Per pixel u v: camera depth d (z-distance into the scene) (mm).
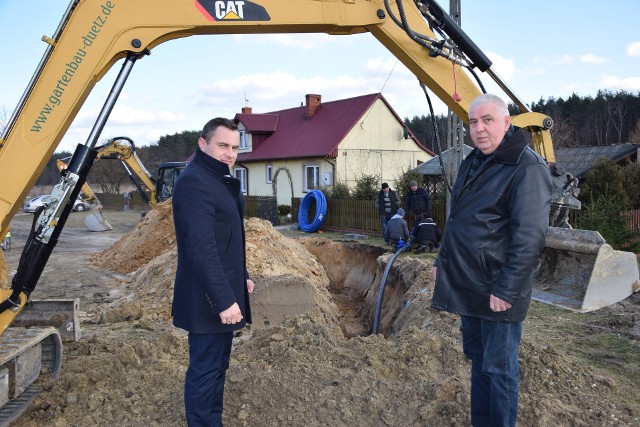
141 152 60000
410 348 4926
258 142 30953
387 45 5484
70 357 5406
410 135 26797
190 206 3377
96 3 4262
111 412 4215
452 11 9562
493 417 3285
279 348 4953
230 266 3596
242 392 4223
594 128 59031
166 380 4664
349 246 15742
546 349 5066
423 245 14062
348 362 4770
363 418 3988
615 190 14430
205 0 4555
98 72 4258
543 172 3184
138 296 8992
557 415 4012
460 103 5594
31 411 4246
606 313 7230
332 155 25297
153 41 4438
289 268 10906
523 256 3084
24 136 4098
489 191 3248
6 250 16609
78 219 29672
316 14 4957
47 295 10047
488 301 3258
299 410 4023
